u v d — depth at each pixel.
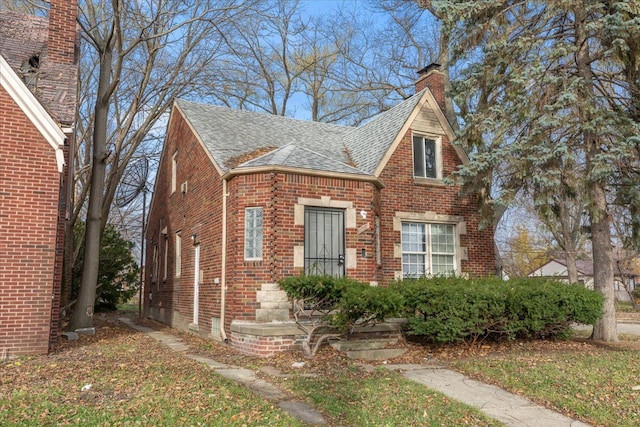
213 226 13.24
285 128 17.17
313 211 11.91
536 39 13.49
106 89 16.61
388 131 15.60
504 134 13.86
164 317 18.89
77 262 22.56
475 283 11.33
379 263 13.40
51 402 6.45
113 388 7.23
